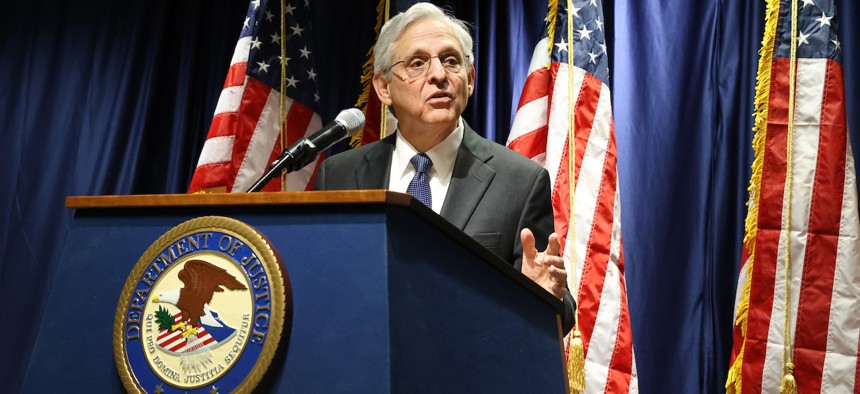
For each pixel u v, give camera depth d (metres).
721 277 4.17
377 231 1.41
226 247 1.47
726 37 4.35
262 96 4.42
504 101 4.60
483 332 1.57
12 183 5.14
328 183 2.79
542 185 2.57
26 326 4.94
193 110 5.10
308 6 4.69
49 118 5.21
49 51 5.32
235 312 1.43
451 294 1.51
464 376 1.49
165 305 1.49
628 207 4.34
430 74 2.60
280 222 1.48
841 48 3.94
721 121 4.30
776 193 3.79
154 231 1.59
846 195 3.74
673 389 4.14
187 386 1.42
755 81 4.25
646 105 4.41
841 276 3.66
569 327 2.38
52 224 5.06
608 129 4.06
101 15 5.30
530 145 4.14
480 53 4.67
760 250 3.78
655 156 4.36
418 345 1.40
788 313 3.67
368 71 4.54
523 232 1.99
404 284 1.41
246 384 1.37
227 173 4.33
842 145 3.77
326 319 1.38
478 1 4.71
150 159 5.07
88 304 1.58
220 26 5.17
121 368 1.48
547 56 4.23
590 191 3.99
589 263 3.90
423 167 2.63
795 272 3.71
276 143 4.40
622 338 3.84
